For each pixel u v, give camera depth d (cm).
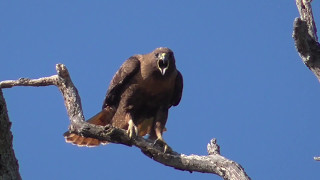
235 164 1457
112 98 1972
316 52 1302
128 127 1867
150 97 1928
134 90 1912
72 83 1593
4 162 1188
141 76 1903
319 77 1302
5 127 1190
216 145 1563
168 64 1875
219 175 1467
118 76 1942
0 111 1184
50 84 1590
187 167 1512
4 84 1579
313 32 1361
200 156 1512
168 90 1939
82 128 1527
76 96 1577
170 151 1553
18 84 1582
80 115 1555
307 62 1312
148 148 1552
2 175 1180
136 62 1919
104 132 1532
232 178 1423
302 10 1377
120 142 1562
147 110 1972
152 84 1898
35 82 1582
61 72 1579
